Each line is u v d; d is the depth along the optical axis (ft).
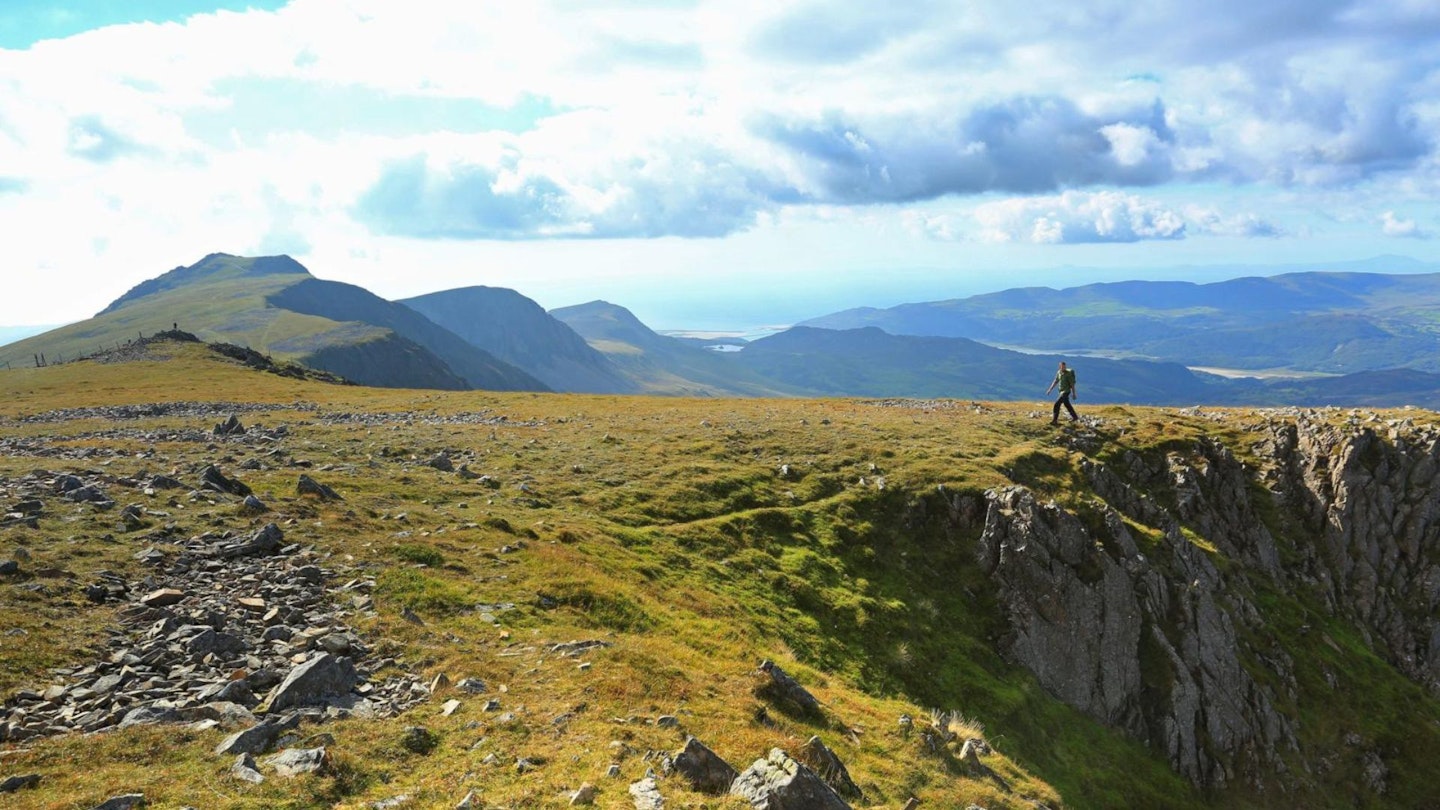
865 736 66.59
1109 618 125.29
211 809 34.27
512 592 72.49
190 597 59.98
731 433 174.50
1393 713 138.10
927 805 56.80
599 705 52.75
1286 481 185.37
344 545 76.02
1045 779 91.86
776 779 43.06
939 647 110.01
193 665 49.88
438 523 89.56
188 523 75.72
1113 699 120.26
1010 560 127.44
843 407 243.60
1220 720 123.65
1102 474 159.43
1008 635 119.44
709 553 110.11
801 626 99.76
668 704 56.03
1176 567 142.51
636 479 133.08
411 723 46.26
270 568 67.92
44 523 69.72
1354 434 183.32
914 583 123.24
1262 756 123.24
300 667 48.73
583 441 161.48
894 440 170.50
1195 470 176.45
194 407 218.59
